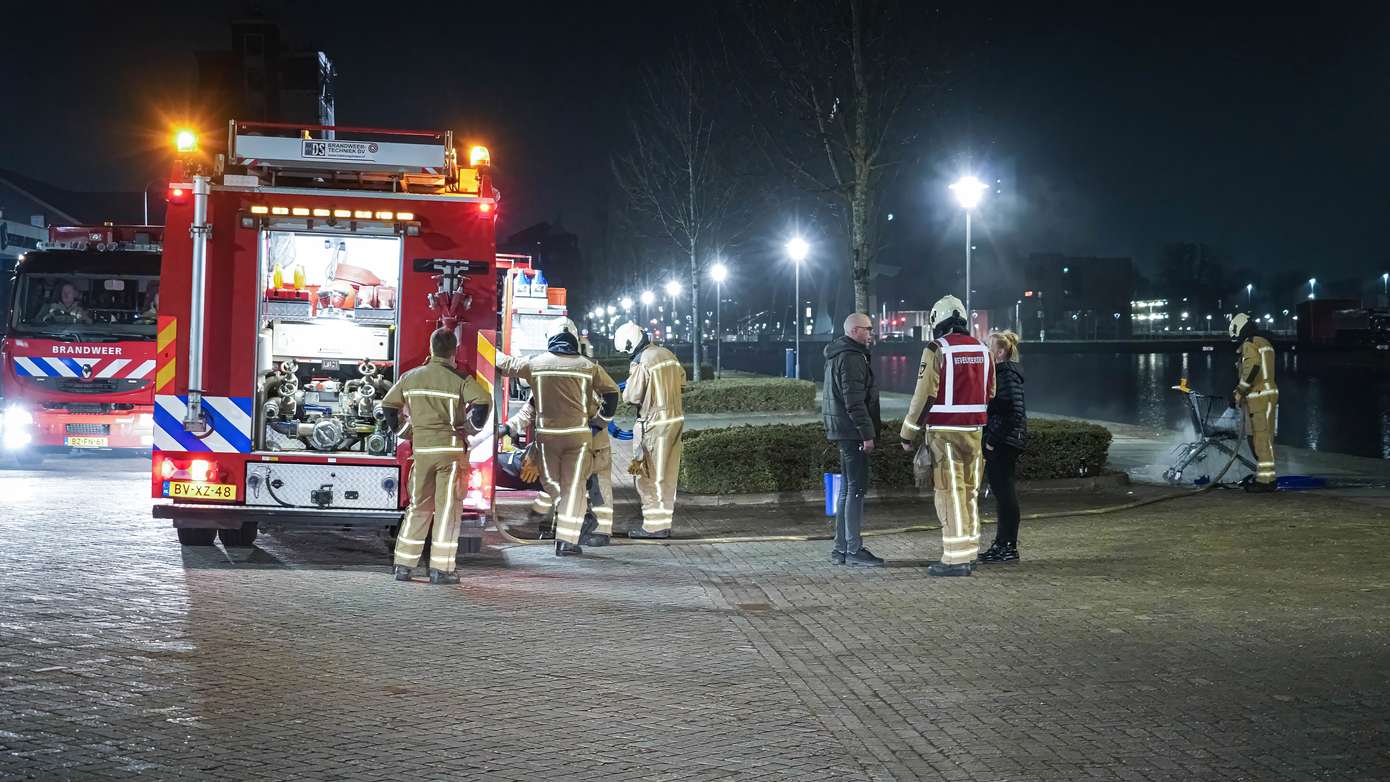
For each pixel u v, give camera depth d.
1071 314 158.38
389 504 10.16
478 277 10.25
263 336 10.22
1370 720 5.96
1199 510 13.02
